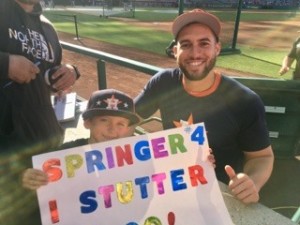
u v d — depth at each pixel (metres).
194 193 1.62
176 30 2.05
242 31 21.06
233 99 2.01
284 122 3.75
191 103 2.12
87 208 1.57
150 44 14.78
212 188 1.63
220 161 2.15
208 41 1.99
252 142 2.02
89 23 22.72
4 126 1.89
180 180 1.63
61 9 36.00
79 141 2.10
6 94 1.84
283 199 3.43
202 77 2.01
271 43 15.95
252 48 14.09
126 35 17.58
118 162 1.62
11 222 2.01
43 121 2.04
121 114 1.85
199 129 1.68
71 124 3.36
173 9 40.41
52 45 2.14
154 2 44.28
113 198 1.59
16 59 1.68
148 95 2.35
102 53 3.36
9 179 1.99
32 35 1.93
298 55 4.73
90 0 43.28
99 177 1.60
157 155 1.65
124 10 37.09
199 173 1.64
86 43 14.58
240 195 1.65
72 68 2.20
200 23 1.98
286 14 37.75
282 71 5.07
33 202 2.04
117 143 1.63
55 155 1.58
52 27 2.21
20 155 1.96
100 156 1.61
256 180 1.83
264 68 10.02
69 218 1.55
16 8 1.84
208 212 1.59
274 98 3.62
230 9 42.00
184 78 2.13
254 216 1.67
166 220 1.58
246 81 3.58
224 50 12.25
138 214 1.58
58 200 1.56
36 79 1.95
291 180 3.73
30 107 1.94
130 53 12.62
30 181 1.54
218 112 2.05
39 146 2.04
